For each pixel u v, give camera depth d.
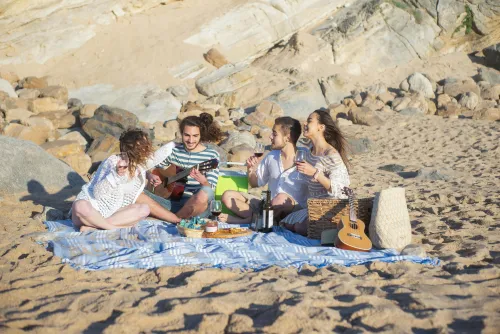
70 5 16.91
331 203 5.45
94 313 3.57
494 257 4.83
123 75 16.05
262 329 3.28
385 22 20.28
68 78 15.77
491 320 3.41
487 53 19.98
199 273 4.25
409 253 4.87
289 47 19.19
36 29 16.33
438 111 16.50
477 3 20.52
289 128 6.05
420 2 20.53
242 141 11.63
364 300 3.74
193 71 16.95
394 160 11.38
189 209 6.09
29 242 5.11
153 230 5.59
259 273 4.38
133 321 3.39
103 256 4.79
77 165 9.57
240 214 6.23
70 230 5.70
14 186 7.38
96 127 11.56
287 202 6.04
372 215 5.17
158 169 6.41
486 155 11.52
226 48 18.23
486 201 7.36
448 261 4.75
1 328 3.27
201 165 6.12
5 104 12.17
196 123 6.21
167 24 18.30
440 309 3.56
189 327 3.36
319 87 17.47
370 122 14.99
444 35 20.55
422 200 7.52
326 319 3.41
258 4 19.28
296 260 4.74
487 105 16.80
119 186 5.64
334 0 20.61
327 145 5.74
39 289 3.97
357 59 19.48
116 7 17.66
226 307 3.62
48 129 11.08
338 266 4.57
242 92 16.70
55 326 3.36
